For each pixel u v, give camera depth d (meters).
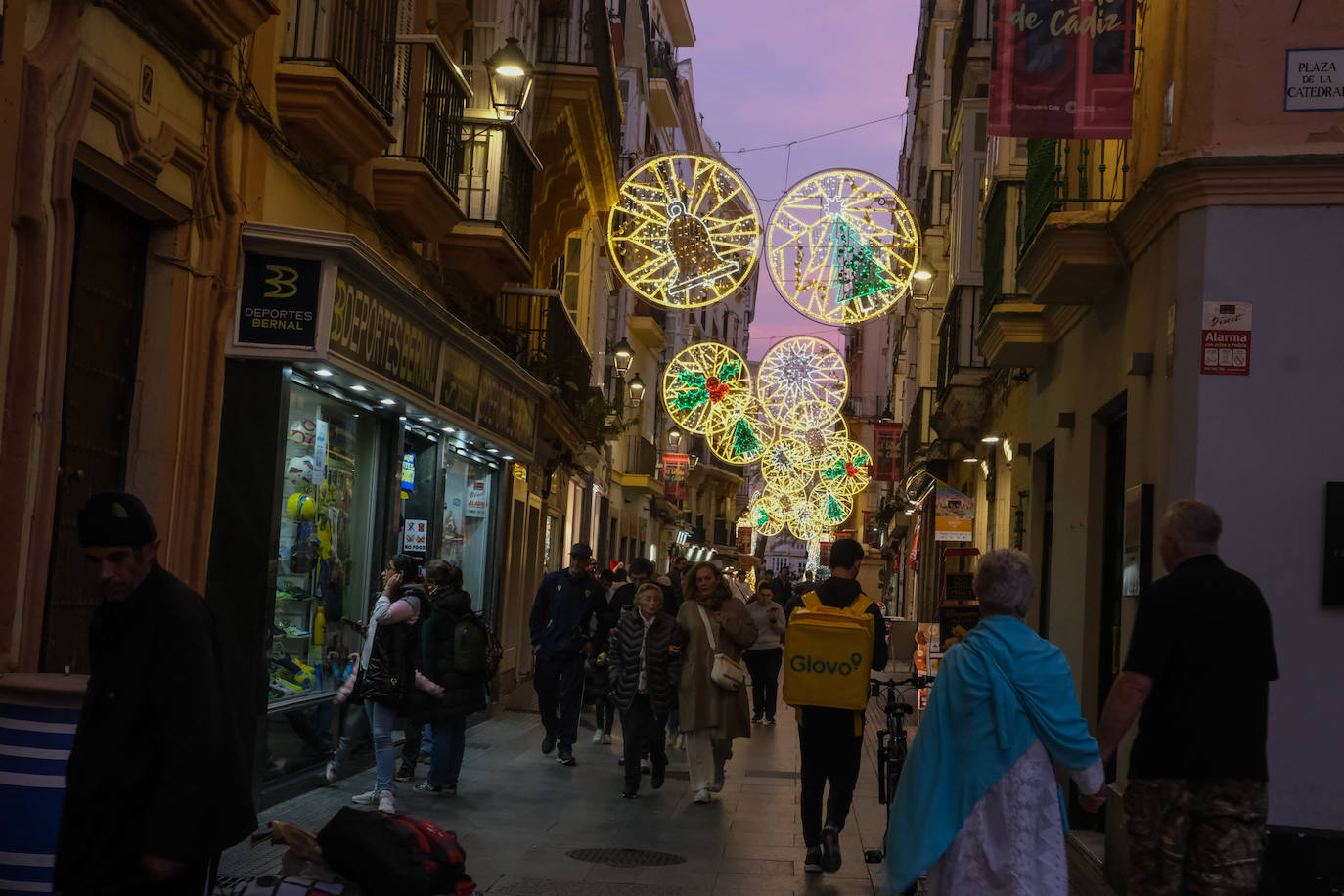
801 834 9.44
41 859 4.71
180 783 3.70
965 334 18.59
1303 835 6.72
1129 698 4.91
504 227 13.55
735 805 10.64
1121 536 9.77
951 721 4.63
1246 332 7.21
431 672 10.05
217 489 8.66
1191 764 4.86
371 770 11.33
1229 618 4.91
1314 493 7.07
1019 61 8.11
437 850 4.43
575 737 12.48
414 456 13.88
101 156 6.72
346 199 10.44
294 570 9.97
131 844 3.72
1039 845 4.47
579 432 22.44
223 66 8.16
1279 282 7.21
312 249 8.57
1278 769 6.89
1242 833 4.86
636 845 8.67
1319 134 7.29
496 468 17.48
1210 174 7.25
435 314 11.23
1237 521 7.12
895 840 4.61
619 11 32.34
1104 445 10.20
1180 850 4.91
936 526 15.40
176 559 8.02
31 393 6.07
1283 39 7.38
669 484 46.78
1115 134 8.02
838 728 8.13
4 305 5.88
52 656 6.78
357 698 9.47
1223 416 7.19
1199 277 7.31
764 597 17.44
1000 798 4.50
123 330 7.66
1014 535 14.91
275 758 9.30
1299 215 7.20
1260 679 4.92
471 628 10.16
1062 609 11.11
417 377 11.38
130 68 6.95
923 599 33.44
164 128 7.38
